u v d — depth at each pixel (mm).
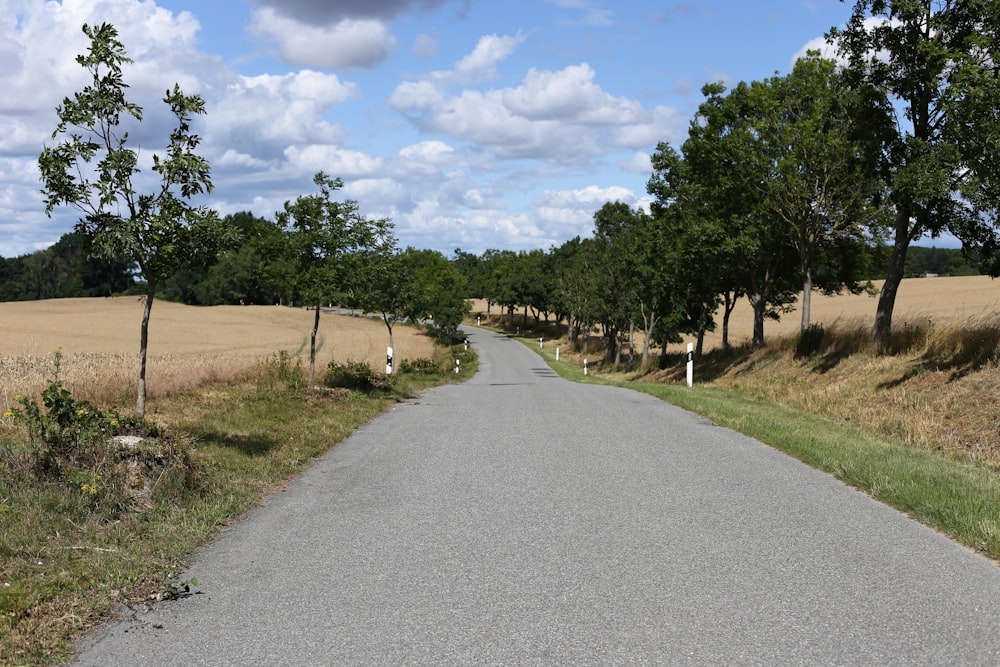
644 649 4070
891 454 10609
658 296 44344
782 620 4484
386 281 24062
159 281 9148
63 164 8398
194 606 4746
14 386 14031
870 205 28266
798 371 24375
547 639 4207
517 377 40781
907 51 19266
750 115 29641
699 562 5625
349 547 6035
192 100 8883
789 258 33719
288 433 11781
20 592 4699
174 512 6816
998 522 6492
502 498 7773
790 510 7277
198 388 16094
